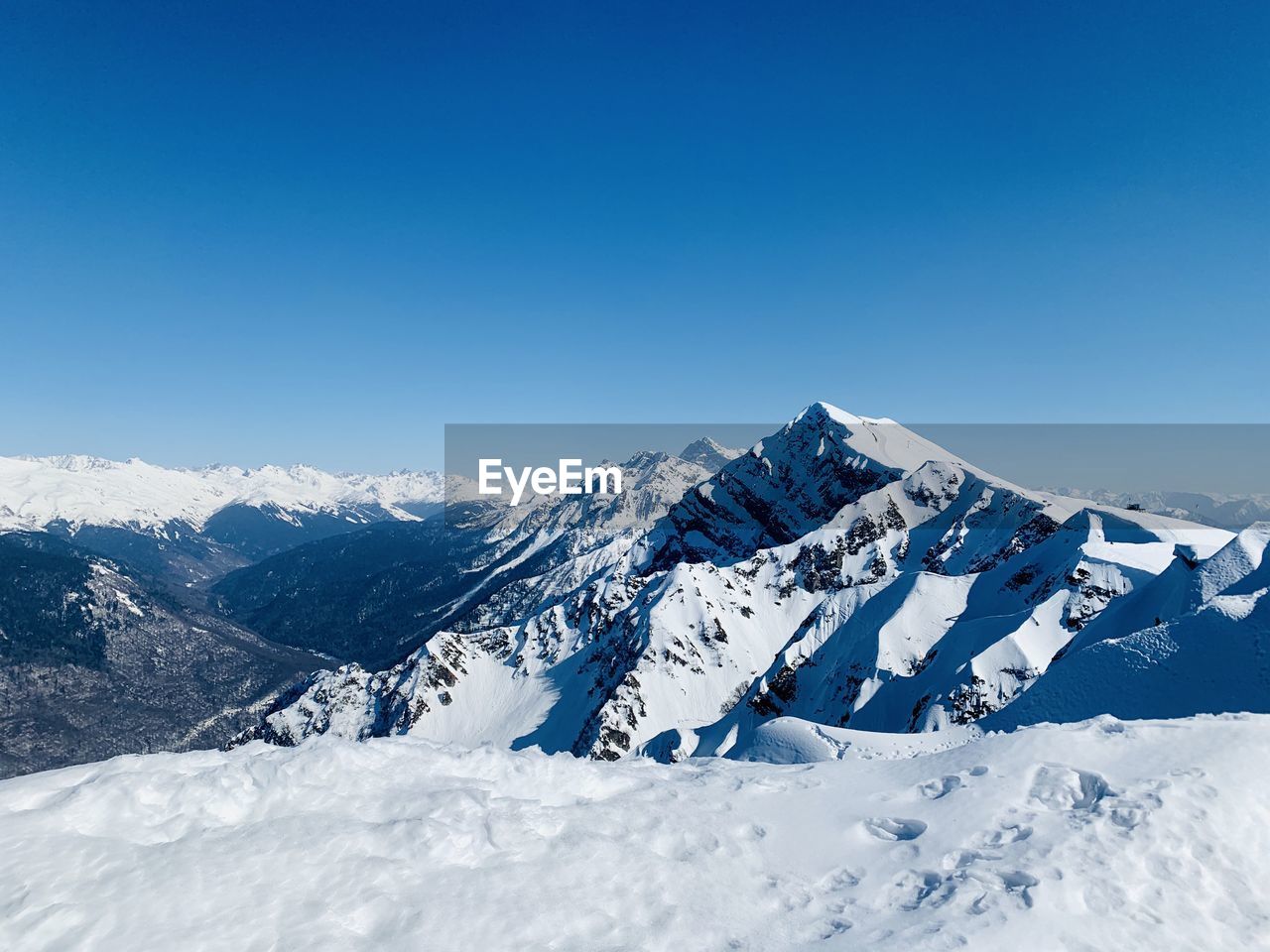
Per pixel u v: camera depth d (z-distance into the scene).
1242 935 14.50
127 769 15.69
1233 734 22.58
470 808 16.55
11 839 12.44
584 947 12.63
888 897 15.86
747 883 16.38
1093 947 13.50
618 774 23.19
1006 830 18.28
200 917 11.34
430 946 11.70
